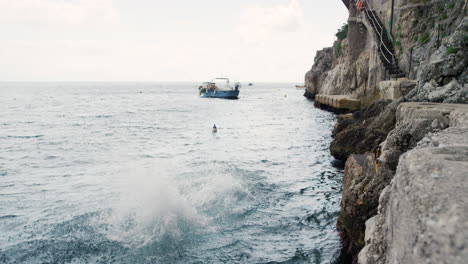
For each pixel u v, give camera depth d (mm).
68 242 8945
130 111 53688
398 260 1834
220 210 10758
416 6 24172
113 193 12625
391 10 27906
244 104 69750
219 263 7980
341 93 45812
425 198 1782
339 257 8156
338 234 9297
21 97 96438
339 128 23047
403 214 1937
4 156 20547
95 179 14852
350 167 9703
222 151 22094
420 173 2111
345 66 44688
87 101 80875
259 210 10961
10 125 36000
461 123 6199
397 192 2283
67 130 32562
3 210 11172
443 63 11234
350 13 39938
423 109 7367
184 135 29500
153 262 8023
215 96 86625
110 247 8664
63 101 80188
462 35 11477
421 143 4652
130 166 17469
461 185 1802
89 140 26797
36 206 11531
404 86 19562
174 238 8984
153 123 38344
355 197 7676
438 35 19422
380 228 3650
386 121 14859
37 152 21844
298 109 55625
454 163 2195
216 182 13461
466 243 1335
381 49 27547
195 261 8062
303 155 20609
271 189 13289
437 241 1457
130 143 25406
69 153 21500
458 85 10391
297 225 9938
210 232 9375
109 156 20500
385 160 6965
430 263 1438
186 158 19734
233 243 8844
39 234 9398
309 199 12219
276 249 8586
